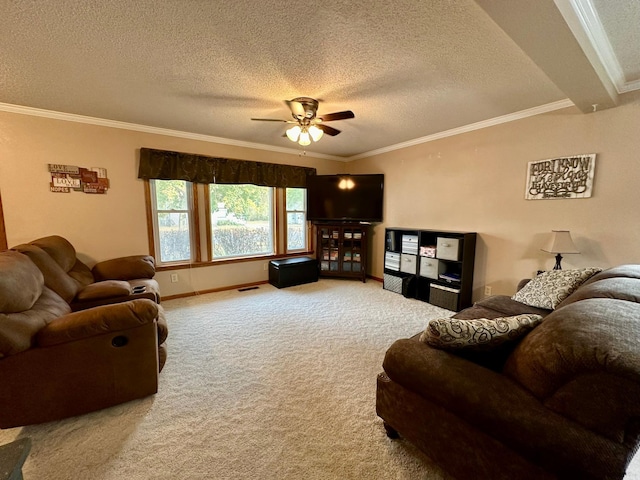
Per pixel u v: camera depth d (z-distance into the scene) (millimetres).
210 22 1544
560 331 936
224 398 1820
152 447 1438
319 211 4844
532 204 2924
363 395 1858
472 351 1232
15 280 1566
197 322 3039
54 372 1512
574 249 2453
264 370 2141
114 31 1616
